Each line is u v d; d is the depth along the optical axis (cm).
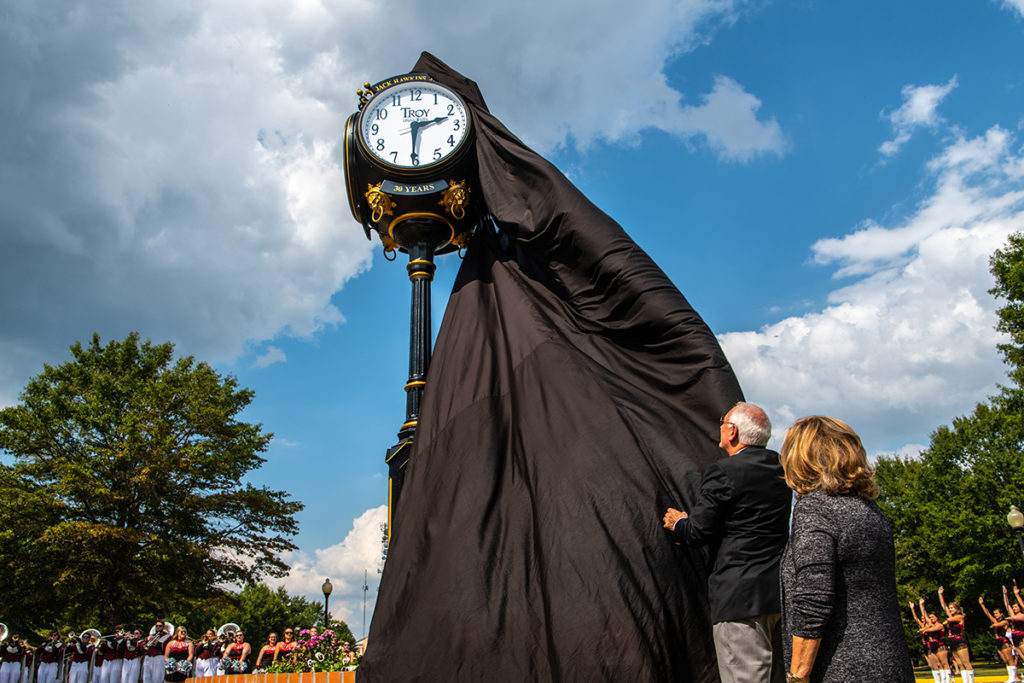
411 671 492
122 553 2534
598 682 456
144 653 1956
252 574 2817
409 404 719
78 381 2878
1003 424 3722
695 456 528
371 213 805
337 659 874
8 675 2092
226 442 2862
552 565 507
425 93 777
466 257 766
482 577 516
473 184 766
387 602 533
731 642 369
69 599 2598
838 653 275
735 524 386
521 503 554
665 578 486
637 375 594
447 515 562
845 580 284
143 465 2628
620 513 515
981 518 3538
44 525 2517
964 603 4175
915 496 4472
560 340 634
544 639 486
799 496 311
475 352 671
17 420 2630
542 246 665
